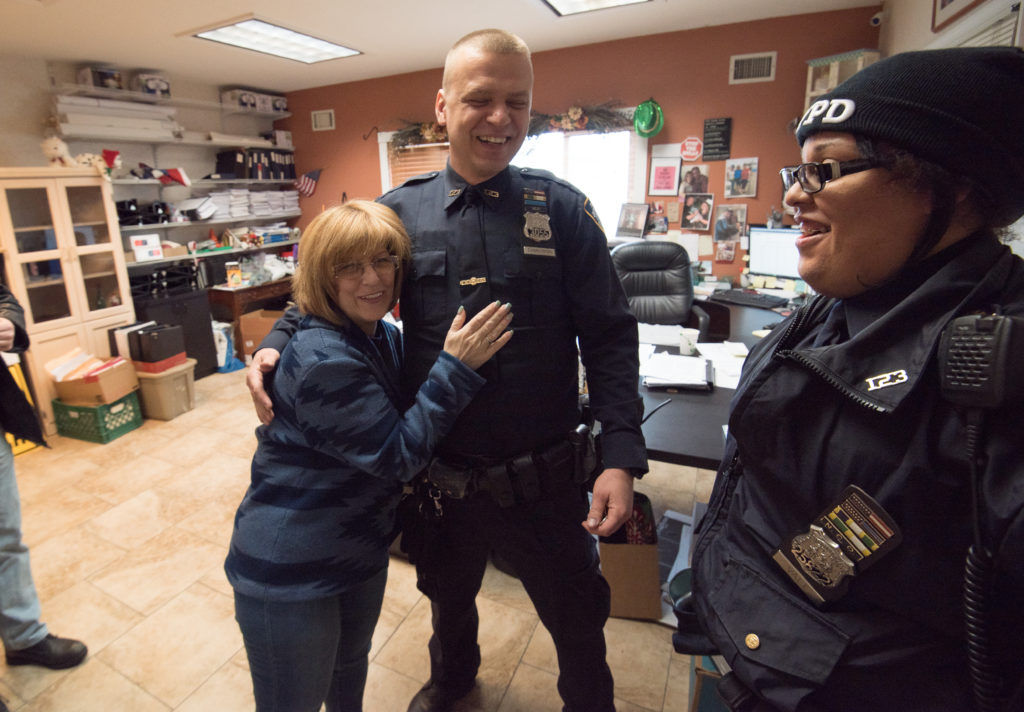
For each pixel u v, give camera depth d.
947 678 0.50
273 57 4.21
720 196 4.22
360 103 5.32
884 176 0.49
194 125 5.02
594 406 1.15
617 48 4.24
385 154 5.35
